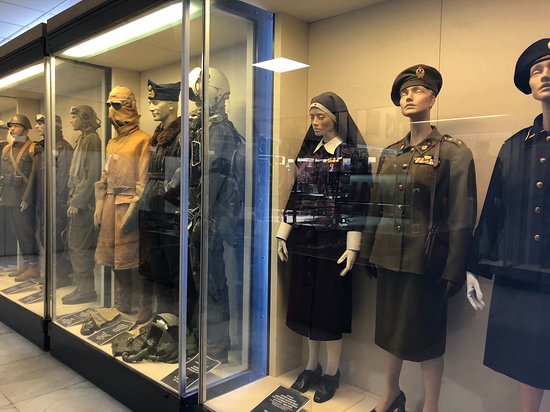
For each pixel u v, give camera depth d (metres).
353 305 1.94
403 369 1.82
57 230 3.01
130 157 2.58
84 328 2.76
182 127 2.07
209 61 2.00
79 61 2.81
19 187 3.42
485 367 1.63
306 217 2.01
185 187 2.08
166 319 2.22
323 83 2.00
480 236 1.54
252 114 2.10
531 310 1.43
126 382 2.28
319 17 2.00
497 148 1.55
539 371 1.42
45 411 2.23
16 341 3.23
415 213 1.69
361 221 1.85
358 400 1.94
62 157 3.02
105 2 2.36
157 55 2.35
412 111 1.73
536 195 1.42
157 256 2.32
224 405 1.98
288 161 2.04
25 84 3.30
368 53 1.89
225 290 2.12
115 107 2.64
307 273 2.02
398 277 1.74
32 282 3.29
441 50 1.70
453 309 1.69
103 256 2.73
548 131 1.41
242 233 2.11
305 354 2.04
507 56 1.55
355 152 1.88
